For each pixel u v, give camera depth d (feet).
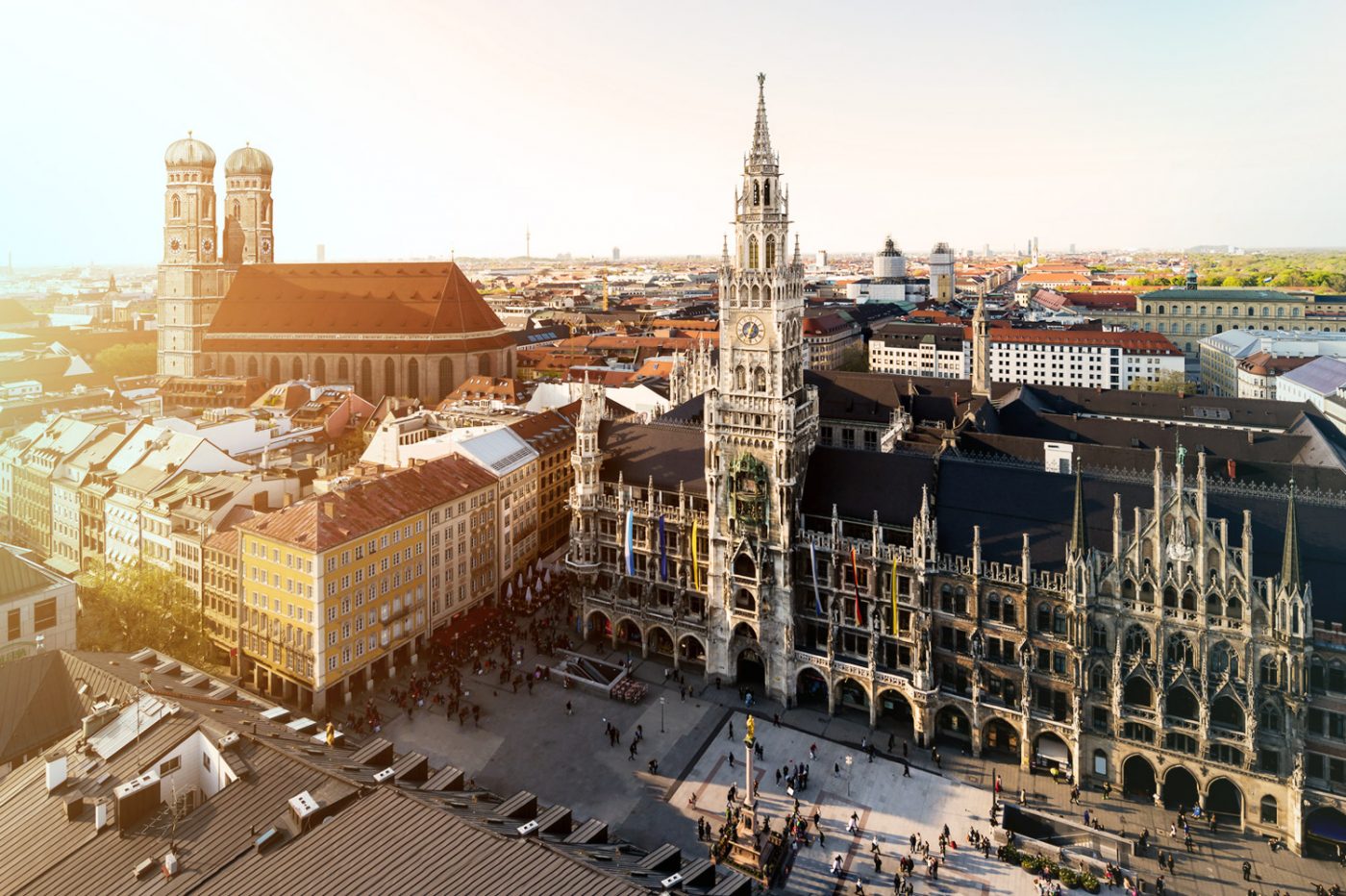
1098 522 326.24
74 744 221.46
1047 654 316.60
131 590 374.63
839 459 380.37
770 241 357.82
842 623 361.51
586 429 418.72
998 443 474.49
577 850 178.09
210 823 184.03
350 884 159.63
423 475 435.53
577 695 377.91
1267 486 399.03
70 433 560.61
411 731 349.00
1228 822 289.94
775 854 275.80
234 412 640.17
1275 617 279.49
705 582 394.93
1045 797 306.96
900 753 334.65
